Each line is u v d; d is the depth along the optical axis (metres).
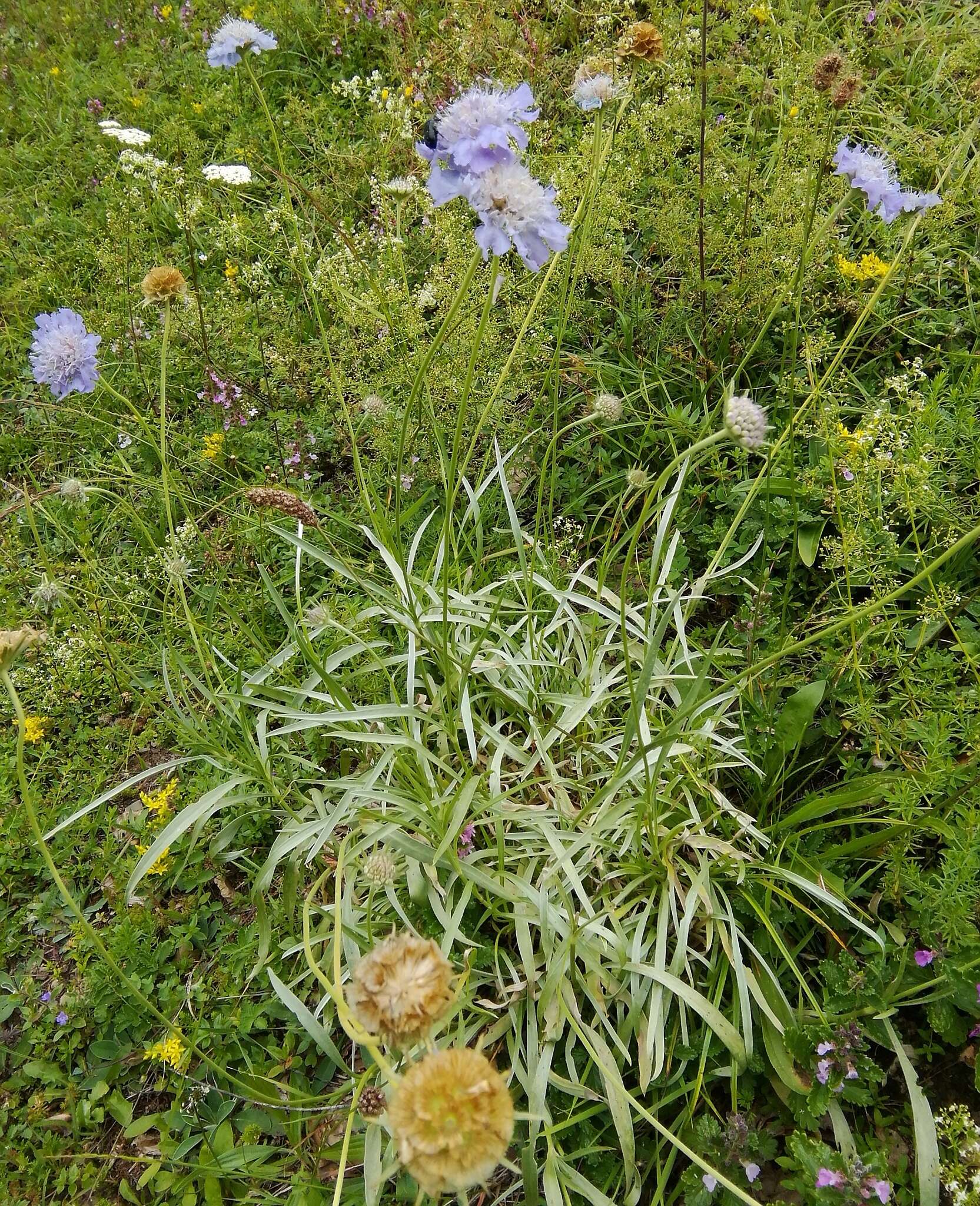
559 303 0.66
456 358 0.60
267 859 0.45
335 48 1.02
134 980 0.47
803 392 0.59
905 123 0.75
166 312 0.43
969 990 0.38
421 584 0.49
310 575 0.62
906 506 0.48
